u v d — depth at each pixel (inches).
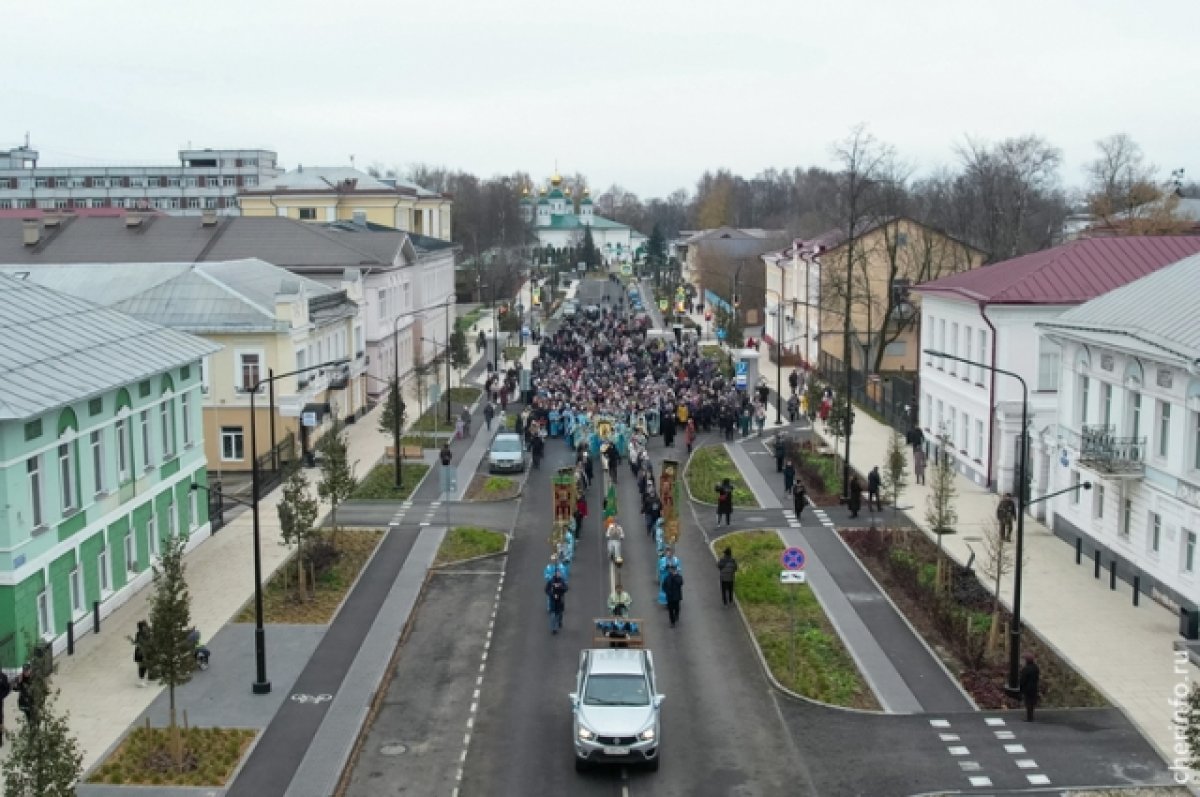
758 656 1120.8
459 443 2346.2
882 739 924.0
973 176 4242.1
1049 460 1616.6
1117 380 1362.0
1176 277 1433.3
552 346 3513.8
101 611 1233.4
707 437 2389.3
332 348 2432.3
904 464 1681.8
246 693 1027.3
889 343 2834.6
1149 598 1280.8
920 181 5536.4
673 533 1545.3
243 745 915.4
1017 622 1002.1
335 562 1441.9
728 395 2554.1
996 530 1395.2
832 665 1088.2
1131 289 1489.9
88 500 1209.4
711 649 1152.2
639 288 6648.6
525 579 1405.0
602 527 1657.2
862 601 1288.1
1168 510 1240.2
